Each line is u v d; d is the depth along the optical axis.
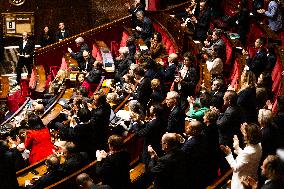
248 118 14.99
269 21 25.45
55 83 25.31
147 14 30.83
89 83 23.64
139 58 21.70
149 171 13.21
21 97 28.30
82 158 14.53
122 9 34.03
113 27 31.23
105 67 25.39
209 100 16.22
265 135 12.99
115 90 22.61
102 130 16.56
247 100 14.95
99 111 16.44
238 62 21.77
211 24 28.47
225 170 14.21
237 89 19.56
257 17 27.23
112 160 12.72
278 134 13.16
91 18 34.03
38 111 19.83
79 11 33.78
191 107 16.89
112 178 12.76
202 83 20.03
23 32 32.97
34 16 33.31
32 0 33.03
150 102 17.31
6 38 33.44
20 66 31.36
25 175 15.53
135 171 15.59
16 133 20.28
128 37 27.03
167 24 28.88
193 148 13.05
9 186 14.29
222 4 30.09
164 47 25.84
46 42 32.47
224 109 16.22
